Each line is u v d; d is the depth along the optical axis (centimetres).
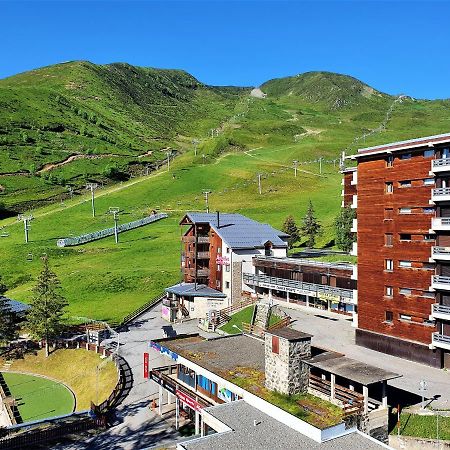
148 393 5472
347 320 7156
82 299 9838
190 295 8281
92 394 5859
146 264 11669
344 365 3862
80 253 13212
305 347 3828
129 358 6525
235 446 3216
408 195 5472
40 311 7181
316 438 3291
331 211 15788
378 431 3681
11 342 7631
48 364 7019
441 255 5059
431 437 3812
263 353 4753
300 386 3812
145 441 4422
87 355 6906
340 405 3641
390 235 5697
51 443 4466
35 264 12481
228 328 7394
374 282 5859
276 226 14138
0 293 7425
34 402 5962
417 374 5019
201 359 4581
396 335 5609
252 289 8531
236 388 3984
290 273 7962
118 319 8325
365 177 5978
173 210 17538
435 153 5197
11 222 17475
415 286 5406
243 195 18875
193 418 4800
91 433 4612
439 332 5169
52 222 16725
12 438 4416
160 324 8025
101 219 16688
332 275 7212
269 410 3659
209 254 8844
